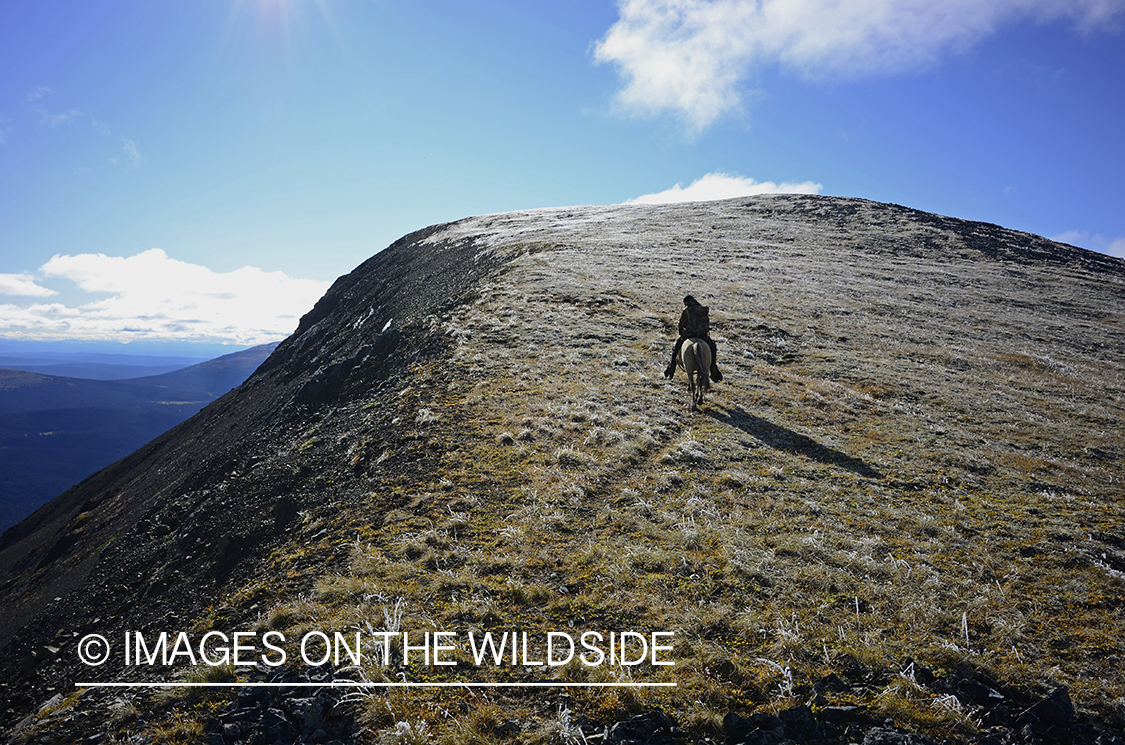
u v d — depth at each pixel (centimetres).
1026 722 498
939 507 960
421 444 1248
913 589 695
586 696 538
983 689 532
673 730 495
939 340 2400
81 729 590
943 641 593
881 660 567
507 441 1201
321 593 742
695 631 625
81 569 1817
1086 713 509
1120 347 2578
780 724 492
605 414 1337
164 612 1062
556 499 955
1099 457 1331
